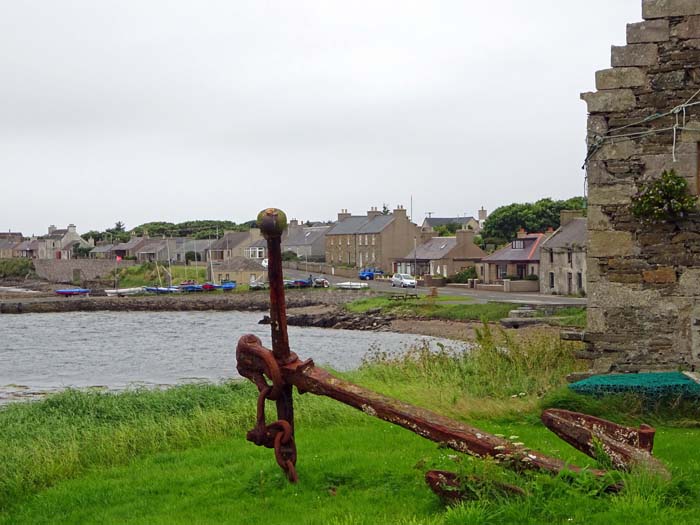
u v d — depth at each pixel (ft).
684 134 48.75
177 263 475.72
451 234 426.10
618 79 49.85
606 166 50.21
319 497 30.99
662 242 49.32
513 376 57.52
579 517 23.94
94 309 323.78
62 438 45.21
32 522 32.65
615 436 27.86
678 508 24.62
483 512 24.62
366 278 363.35
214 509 30.81
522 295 244.22
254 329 225.35
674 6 48.85
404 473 33.30
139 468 40.57
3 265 522.06
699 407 43.34
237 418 49.34
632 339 49.88
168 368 135.33
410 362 68.54
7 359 154.71
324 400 52.70
